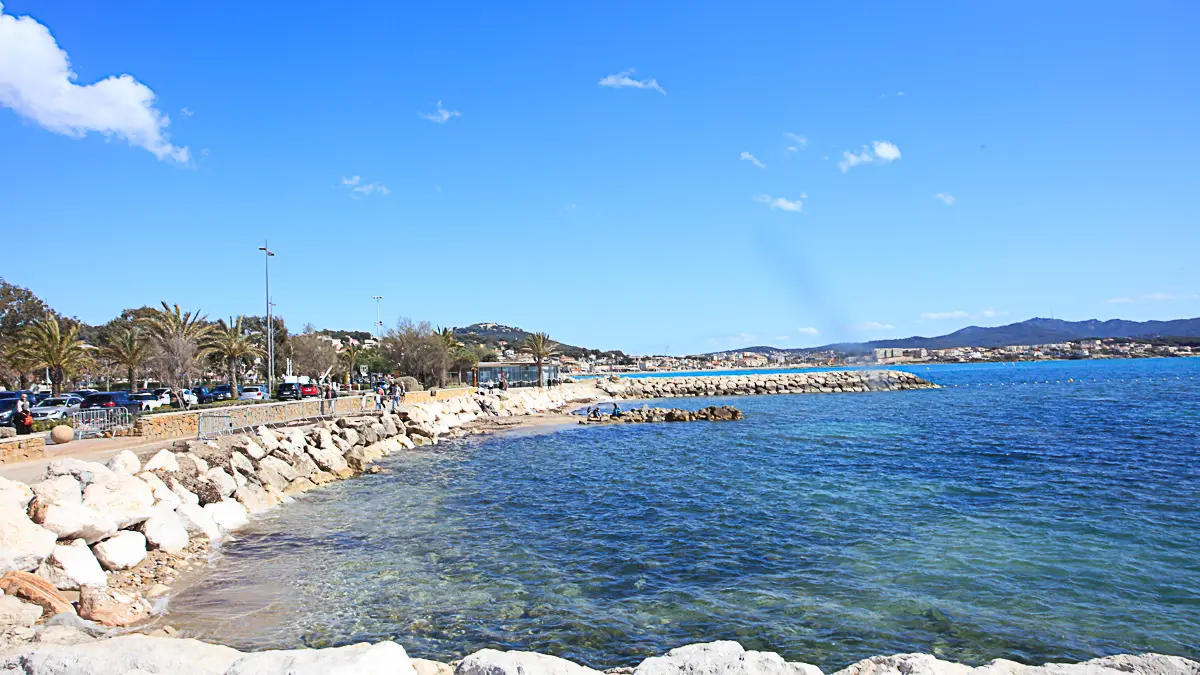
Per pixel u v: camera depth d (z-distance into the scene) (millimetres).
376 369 96625
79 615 11195
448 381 85938
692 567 14742
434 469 30125
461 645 10703
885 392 96812
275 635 11031
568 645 10688
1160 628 11242
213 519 17906
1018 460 29312
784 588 13281
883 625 11391
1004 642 10727
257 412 34906
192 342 58281
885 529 17672
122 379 86125
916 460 29875
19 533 11594
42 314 66625
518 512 20547
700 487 24281
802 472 27094
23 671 6414
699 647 6617
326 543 16953
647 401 87250
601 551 16094
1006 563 14672
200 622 11578
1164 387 85500
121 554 13758
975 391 92188
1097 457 29672
